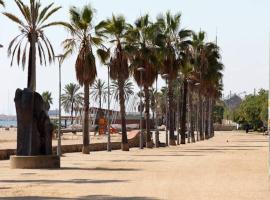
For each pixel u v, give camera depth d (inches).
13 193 751.1
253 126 5925.2
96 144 2324.1
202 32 3243.1
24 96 1277.1
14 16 1353.3
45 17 1376.7
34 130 1282.0
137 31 2396.7
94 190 788.6
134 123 5974.4
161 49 2468.0
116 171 1176.8
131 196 710.5
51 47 1430.9
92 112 5211.6
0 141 3088.1
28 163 1251.8
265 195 724.0
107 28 2126.0
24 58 1477.6
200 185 863.1
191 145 2824.8
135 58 2426.2
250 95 5994.1
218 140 3639.3
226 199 679.1
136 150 2301.9
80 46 1894.7
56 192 762.2
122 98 2255.2
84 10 1870.1
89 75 1900.8
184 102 3009.4
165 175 1069.1
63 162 1498.5
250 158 1657.2
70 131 4443.9
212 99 4557.1
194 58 3189.0
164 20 2647.6
